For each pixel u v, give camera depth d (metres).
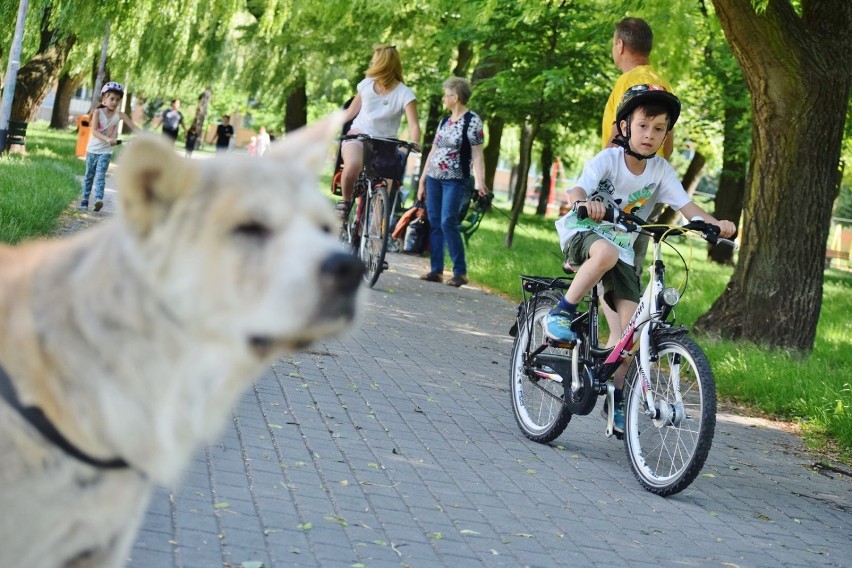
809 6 11.96
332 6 23.16
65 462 2.03
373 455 5.90
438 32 20.75
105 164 16.12
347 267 1.88
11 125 24.73
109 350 1.95
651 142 6.32
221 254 1.88
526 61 19.34
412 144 12.16
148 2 21.75
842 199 56.22
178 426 1.98
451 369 8.99
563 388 6.63
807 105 11.84
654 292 6.09
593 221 6.10
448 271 16.83
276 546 4.23
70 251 2.05
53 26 22.38
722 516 5.86
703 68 24.16
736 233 6.07
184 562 3.87
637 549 5.02
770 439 8.32
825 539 5.73
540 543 4.88
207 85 31.59
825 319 17.34
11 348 2.03
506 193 85.62
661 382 6.05
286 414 6.44
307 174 2.02
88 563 2.14
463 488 5.59
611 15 15.76
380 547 4.45
